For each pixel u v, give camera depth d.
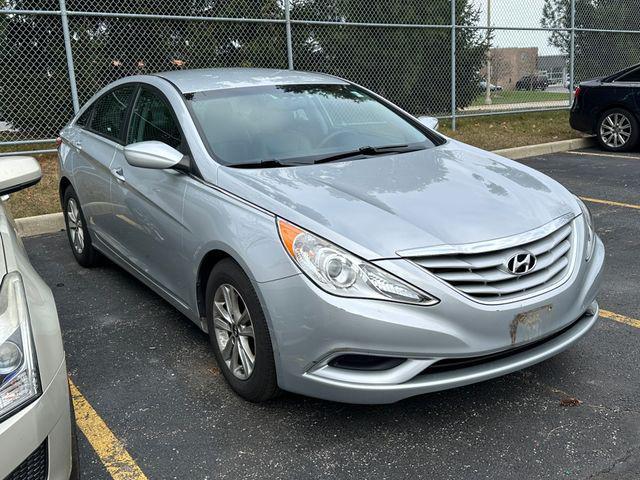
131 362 3.68
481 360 2.81
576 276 3.03
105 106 4.91
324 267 2.68
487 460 2.71
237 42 9.59
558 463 2.67
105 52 8.84
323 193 3.11
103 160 4.50
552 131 11.71
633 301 4.30
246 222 3.00
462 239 2.79
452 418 3.03
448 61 11.53
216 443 2.88
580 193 7.45
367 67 10.78
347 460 2.73
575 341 3.07
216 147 3.59
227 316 3.22
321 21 10.02
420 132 4.34
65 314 4.42
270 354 2.91
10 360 1.91
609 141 10.34
